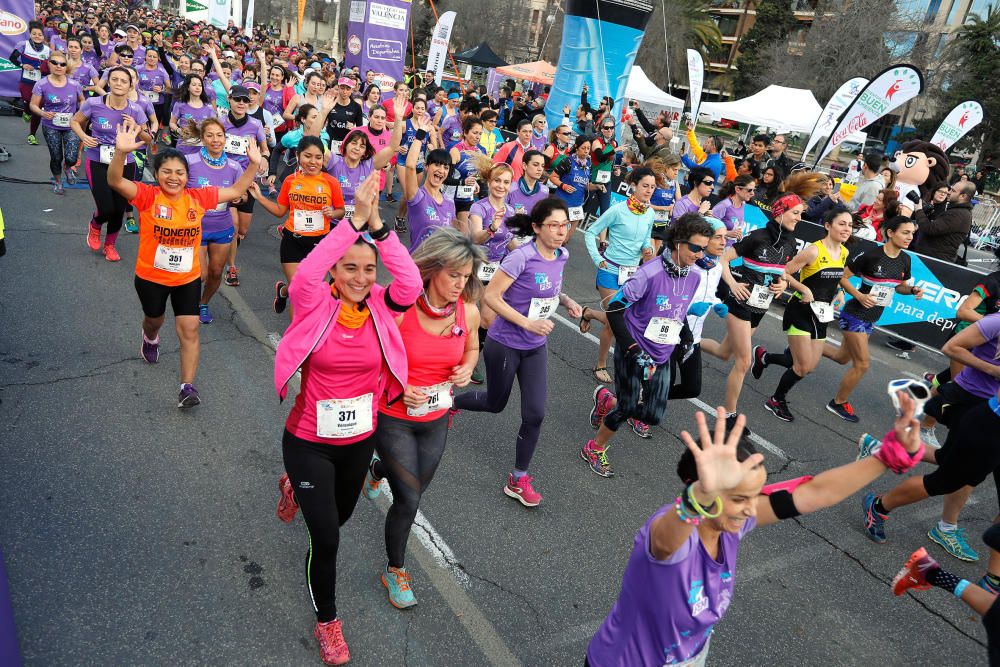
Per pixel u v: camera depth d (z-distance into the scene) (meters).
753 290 5.49
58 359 5.14
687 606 1.98
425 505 4.10
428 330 3.15
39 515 3.53
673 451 5.24
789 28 48.16
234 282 7.13
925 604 3.88
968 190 8.56
